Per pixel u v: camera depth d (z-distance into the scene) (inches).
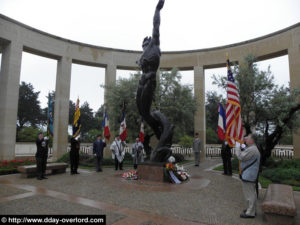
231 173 393.7
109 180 318.7
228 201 223.1
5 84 587.2
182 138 863.7
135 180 317.1
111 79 769.6
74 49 725.3
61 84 687.7
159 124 348.2
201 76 762.2
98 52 765.3
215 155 815.7
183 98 644.7
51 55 689.6
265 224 164.1
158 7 341.1
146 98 334.3
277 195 180.9
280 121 431.5
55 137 671.1
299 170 379.9
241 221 169.5
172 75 660.1
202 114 743.1
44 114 1755.7
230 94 251.8
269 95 480.4
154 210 189.9
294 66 607.2
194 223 162.9
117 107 644.7
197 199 227.0
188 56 783.7
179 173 346.0
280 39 642.2
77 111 402.9
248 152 180.5
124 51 794.8
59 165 390.6
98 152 426.9
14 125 583.8
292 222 159.9
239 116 245.3
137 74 667.4
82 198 223.8
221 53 742.5
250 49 695.7
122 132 475.8
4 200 213.9
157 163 316.8
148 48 341.7
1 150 561.6
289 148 745.0
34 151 897.5
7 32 588.7
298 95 486.9
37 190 256.1
